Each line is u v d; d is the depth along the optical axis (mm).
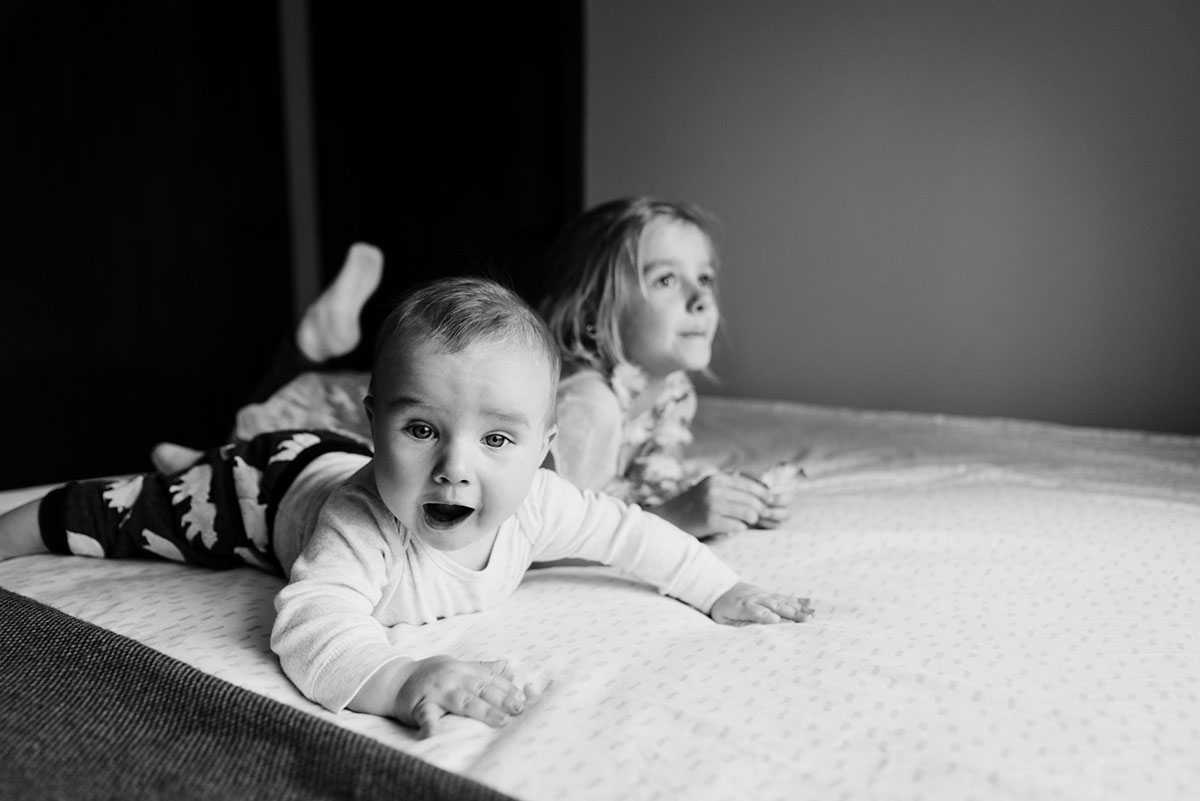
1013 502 1446
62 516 1207
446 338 875
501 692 810
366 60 3760
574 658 905
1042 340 2654
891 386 2906
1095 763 720
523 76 3410
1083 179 2549
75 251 3266
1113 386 2570
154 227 3463
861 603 1071
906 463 1834
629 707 800
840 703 809
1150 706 808
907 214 2816
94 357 3340
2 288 3111
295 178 3891
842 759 728
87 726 733
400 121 3723
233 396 3748
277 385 1984
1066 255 2594
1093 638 957
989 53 2646
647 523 1092
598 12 3279
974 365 2764
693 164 3162
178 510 1193
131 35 3355
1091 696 824
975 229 2717
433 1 3564
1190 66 2391
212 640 948
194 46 3527
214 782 662
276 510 1145
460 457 871
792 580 1167
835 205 2928
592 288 1479
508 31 3418
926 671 870
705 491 1303
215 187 3625
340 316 1938
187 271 3564
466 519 909
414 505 895
